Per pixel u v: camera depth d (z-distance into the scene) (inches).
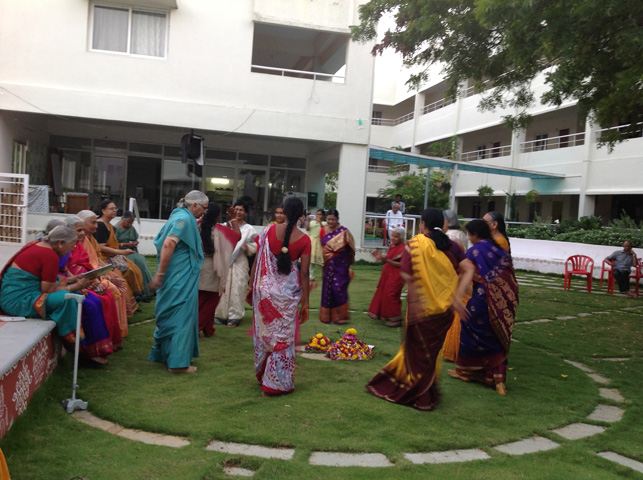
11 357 138.7
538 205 978.1
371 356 243.4
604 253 617.3
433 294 182.4
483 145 1115.3
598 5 267.6
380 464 141.6
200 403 175.6
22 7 530.3
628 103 351.3
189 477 127.6
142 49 561.6
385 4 453.7
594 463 148.2
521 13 294.5
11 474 124.0
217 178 679.1
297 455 142.7
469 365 217.5
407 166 1333.7
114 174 650.8
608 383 229.0
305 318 200.1
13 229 478.6
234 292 293.4
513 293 209.8
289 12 587.2
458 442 156.3
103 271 195.9
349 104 605.9
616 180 770.2
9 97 530.3
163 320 209.3
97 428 153.4
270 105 589.0
